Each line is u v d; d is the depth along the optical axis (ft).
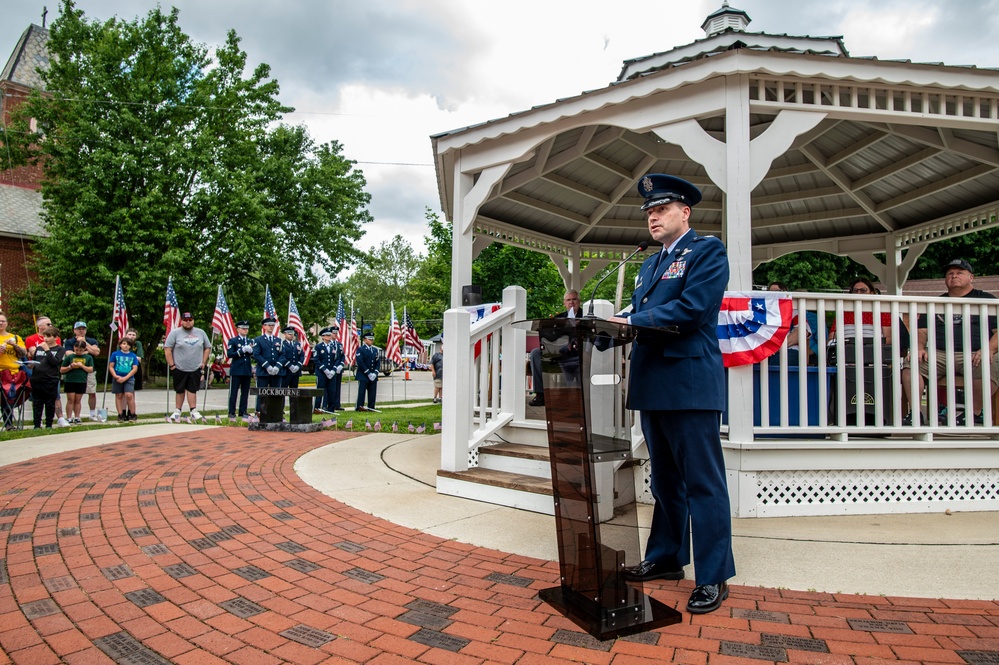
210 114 84.23
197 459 20.43
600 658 7.36
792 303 13.99
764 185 30.14
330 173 93.35
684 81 15.44
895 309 14.46
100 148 75.46
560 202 30.07
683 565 10.28
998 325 14.88
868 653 7.45
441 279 69.82
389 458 20.71
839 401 14.16
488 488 14.80
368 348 44.52
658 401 9.16
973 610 8.72
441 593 9.43
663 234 9.85
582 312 12.11
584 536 8.46
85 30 82.79
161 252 76.07
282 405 29.94
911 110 15.88
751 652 7.50
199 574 10.14
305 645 7.70
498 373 17.75
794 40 24.12
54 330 32.37
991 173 23.34
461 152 21.25
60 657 7.35
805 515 13.70
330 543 11.81
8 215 103.09
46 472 18.12
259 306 89.61
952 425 14.43
